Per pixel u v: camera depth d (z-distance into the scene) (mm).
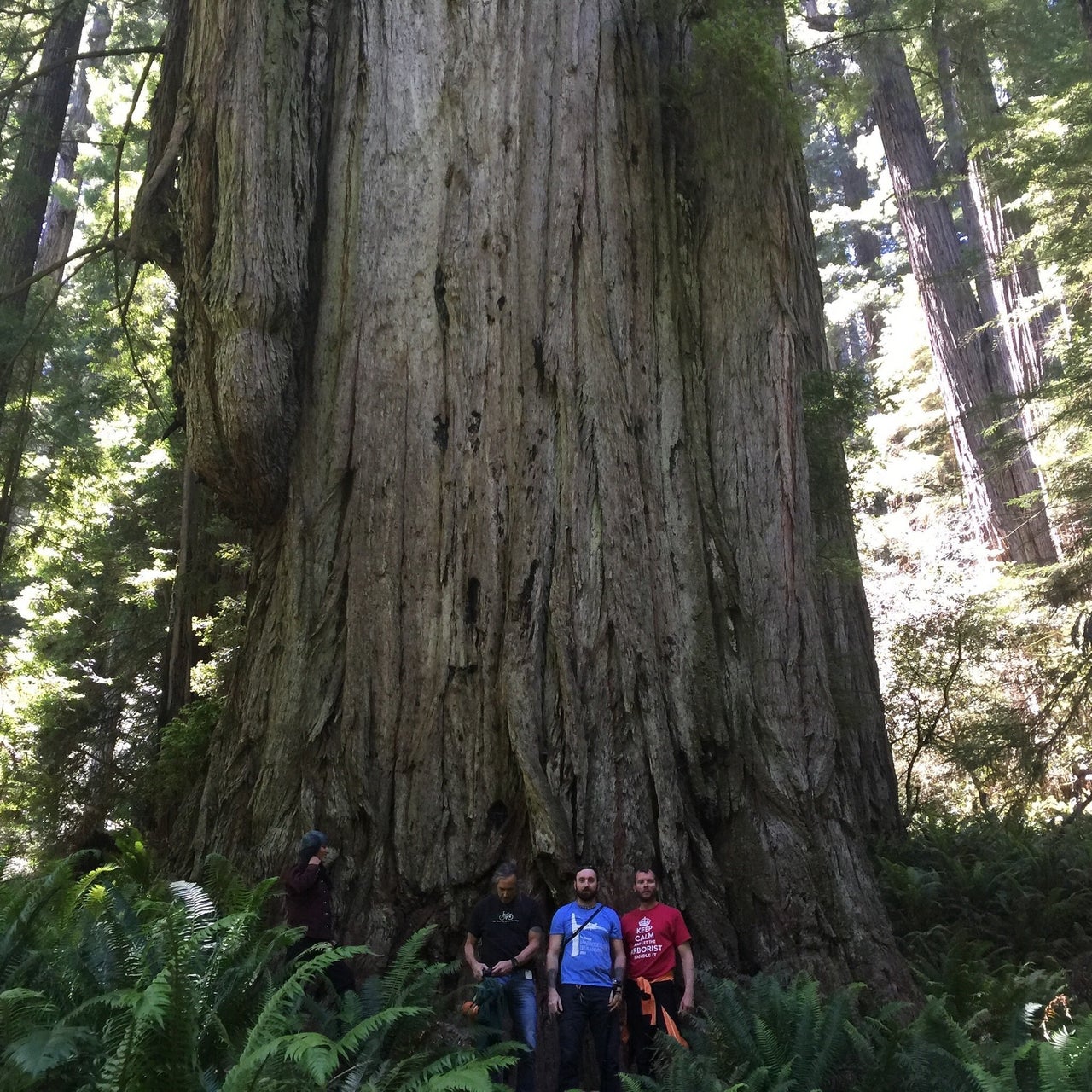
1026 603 15547
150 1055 4391
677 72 10461
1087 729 15258
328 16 9969
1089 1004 7871
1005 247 17172
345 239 9375
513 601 8148
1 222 16641
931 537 24125
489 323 8852
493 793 7719
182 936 5449
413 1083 4902
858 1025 6273
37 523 20469
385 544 8461
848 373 12711
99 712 17641
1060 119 14242
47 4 18641
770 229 9914
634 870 7438
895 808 13133
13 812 17016
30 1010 4785
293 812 7914
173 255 11016
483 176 9180
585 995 6273
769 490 9203
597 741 7812
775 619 8773
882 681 18094
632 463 8719
